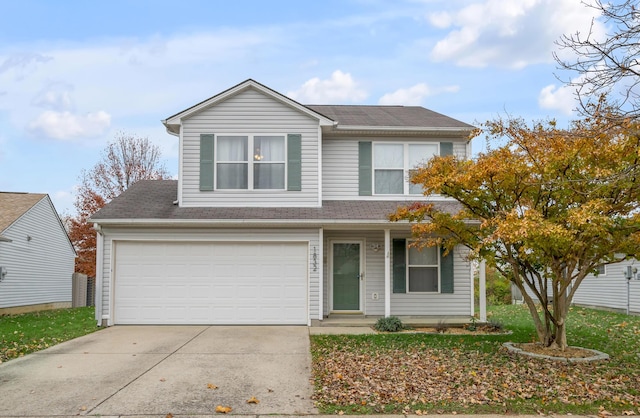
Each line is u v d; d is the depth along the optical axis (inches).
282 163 546.9
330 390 267.6
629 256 342.0
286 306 516.1
